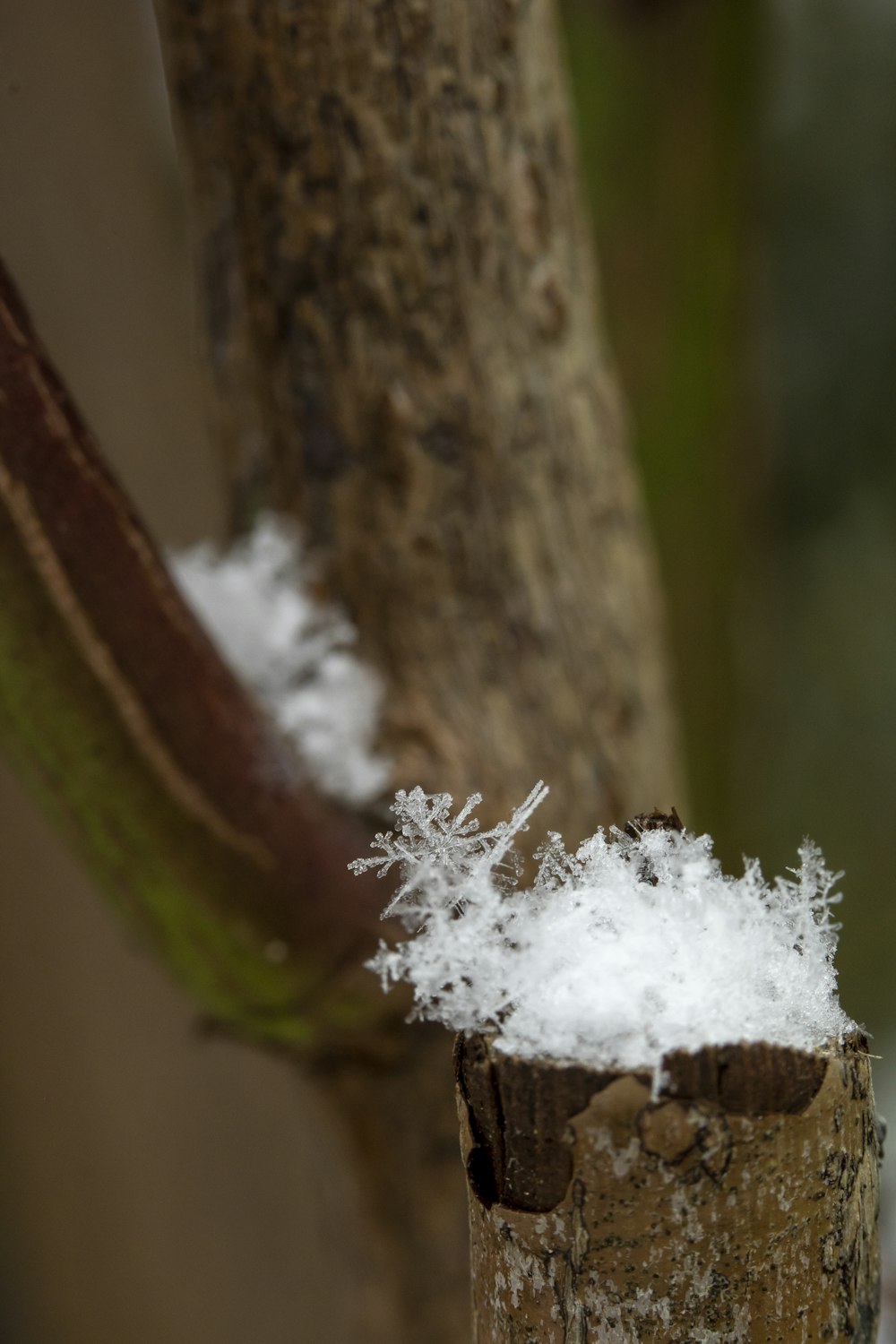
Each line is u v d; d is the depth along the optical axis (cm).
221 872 10
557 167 11
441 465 11
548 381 11
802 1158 8
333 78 10
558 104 11
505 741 11
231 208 11
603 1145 8
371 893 10
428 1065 11
